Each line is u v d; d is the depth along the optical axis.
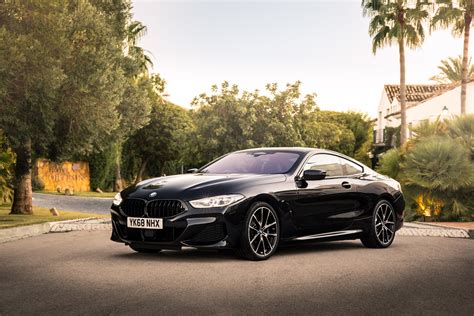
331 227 9.04
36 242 10.54
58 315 5.09
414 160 17.66
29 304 5.48
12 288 6.20
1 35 12.98
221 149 39.88
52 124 14.49
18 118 14.26
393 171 19.11
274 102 40.53
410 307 5.43
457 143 18.19
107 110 15.49
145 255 8.66
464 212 17.36
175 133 41.28
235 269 7.36
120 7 20.11
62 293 5.94
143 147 47.69
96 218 16.89
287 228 8.46
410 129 20.50
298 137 41.31
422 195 17.84
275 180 8.45
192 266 7.58
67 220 15.59
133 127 21.47
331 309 5.31
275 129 39.69
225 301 5.59
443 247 9.93
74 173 40.19
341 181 9.30
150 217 7.91
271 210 8.23
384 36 38.84
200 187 7.95
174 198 7.82
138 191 8.20
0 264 7.84
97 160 41.22
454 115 19.62
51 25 13.96
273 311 5.22
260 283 6.46
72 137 16.08
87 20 15.24
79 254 8.79
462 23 38.53
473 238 12.03
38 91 13.80
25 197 18.77
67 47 14.20
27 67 13.52
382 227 9.77
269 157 9.15
